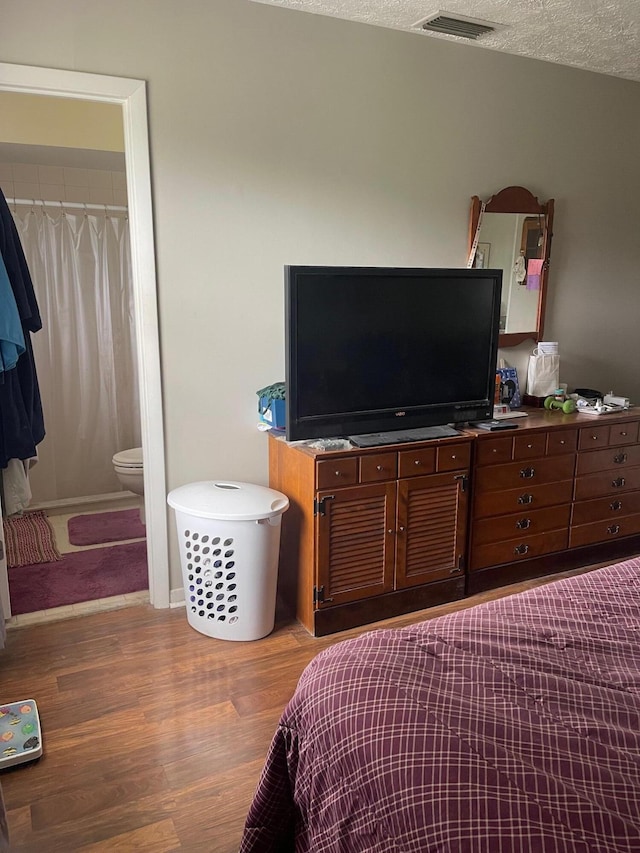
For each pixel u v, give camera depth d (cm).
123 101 248
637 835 89
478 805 97
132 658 246
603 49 313
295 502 265
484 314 289
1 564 263
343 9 267
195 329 274
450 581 287
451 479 276
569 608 153
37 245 383
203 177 264
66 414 406
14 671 237
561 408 332
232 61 261
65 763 192
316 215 290
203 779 186
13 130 337
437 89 306
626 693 121
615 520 335
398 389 274
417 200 312
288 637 261
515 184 338
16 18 228
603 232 374
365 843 111
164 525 279
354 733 117
